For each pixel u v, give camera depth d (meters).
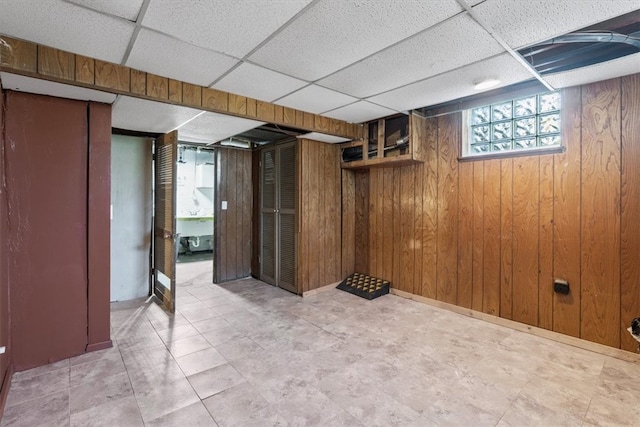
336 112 3.41
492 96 3.02
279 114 3.16
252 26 1.72
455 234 3.45
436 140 3.58
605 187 2.52
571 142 2.67
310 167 4.14
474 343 2.71
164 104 2.56
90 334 2.55
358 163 4.08
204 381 2.14
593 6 1.52
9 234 2.24
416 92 2.76
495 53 2.03
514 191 3.01
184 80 2.50
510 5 1.52
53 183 2.41
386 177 4.16
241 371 2.27
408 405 1.90
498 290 3.13
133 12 1.58
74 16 1.61
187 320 3.24
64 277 2.46
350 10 1.57
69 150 2.47
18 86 2.16
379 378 2.19
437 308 3.57
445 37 1.83
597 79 2.47
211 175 7.69
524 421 1.77
